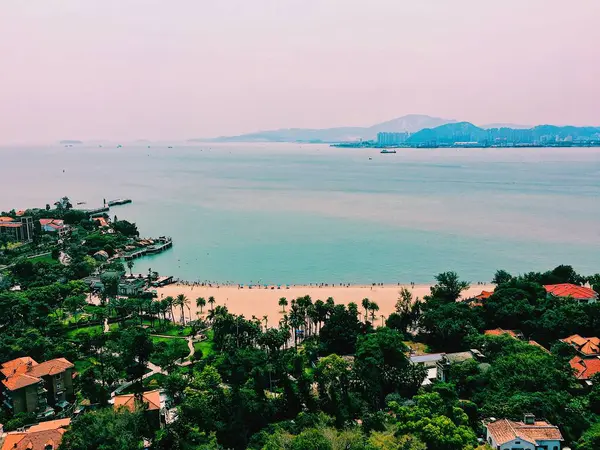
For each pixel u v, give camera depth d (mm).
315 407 127000
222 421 120562
